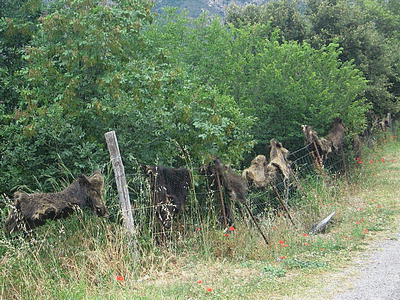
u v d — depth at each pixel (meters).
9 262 5.58
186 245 7.08
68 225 6.58
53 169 8.06
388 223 9.16
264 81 14.69
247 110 14.11
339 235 8.27
